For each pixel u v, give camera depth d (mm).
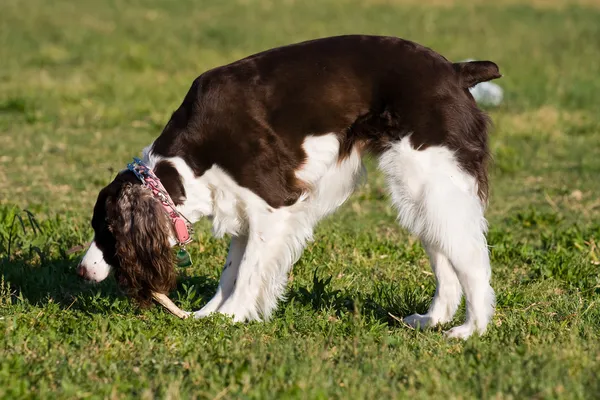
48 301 8188
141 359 6566
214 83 7617
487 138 7707
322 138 7613
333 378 6223
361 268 9898
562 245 10984
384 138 7523
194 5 39250
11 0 37875
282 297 8188
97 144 16453
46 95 20219
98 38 28500
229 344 6898
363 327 7594
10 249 9812
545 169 15766
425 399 5766
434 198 7289
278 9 38781
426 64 7535
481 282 7379
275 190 7613
